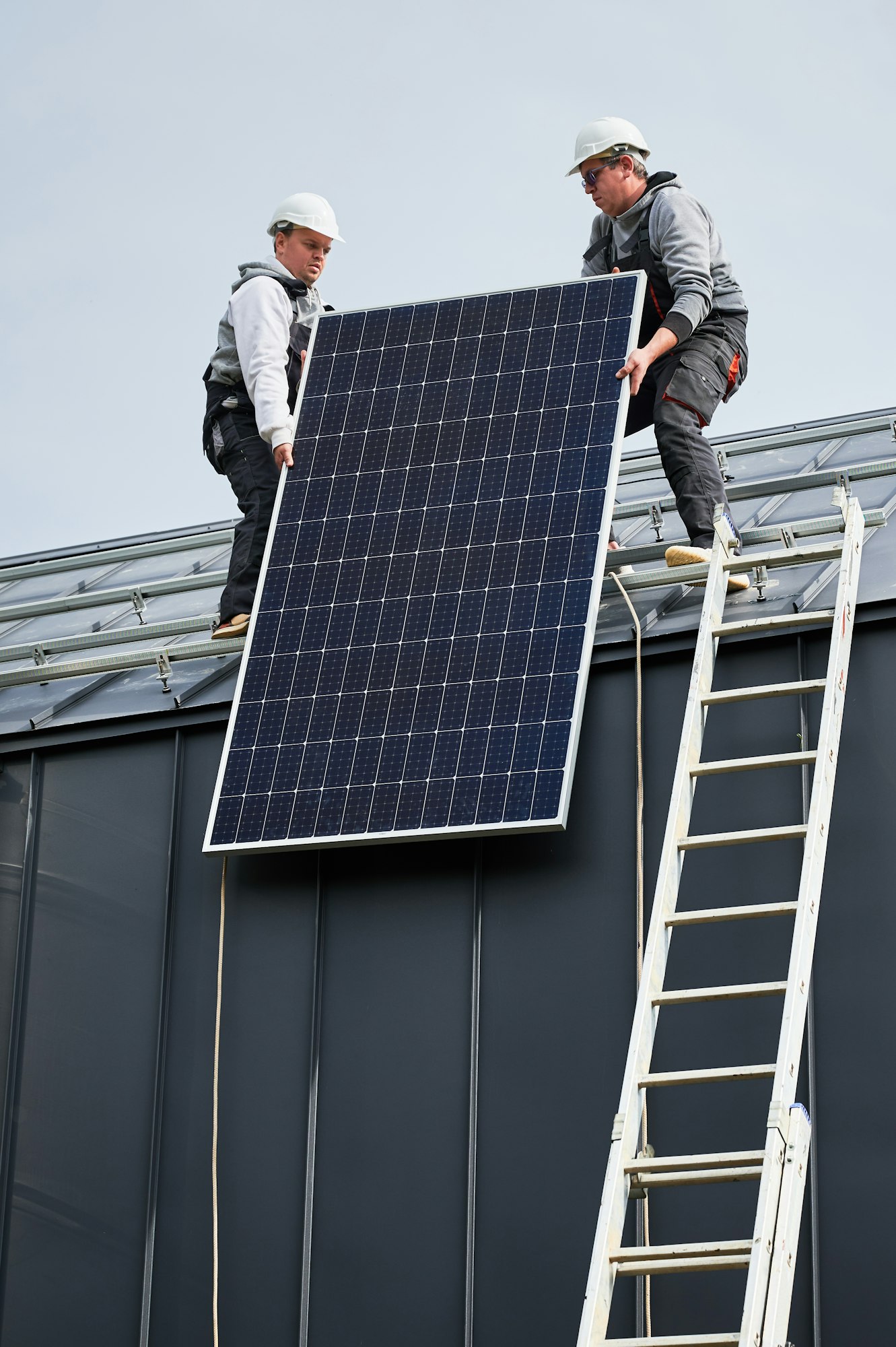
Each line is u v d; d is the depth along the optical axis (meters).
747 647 9.53
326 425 10.86
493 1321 8.85
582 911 9.31
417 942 9.57
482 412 10.58
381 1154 9.32
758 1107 8.70
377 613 10.05
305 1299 9.22
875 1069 8.58
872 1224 8.35
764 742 9.30
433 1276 9.03
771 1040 8.79
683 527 12.58
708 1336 7.30
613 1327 8.63
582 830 9.47
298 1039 9.66
